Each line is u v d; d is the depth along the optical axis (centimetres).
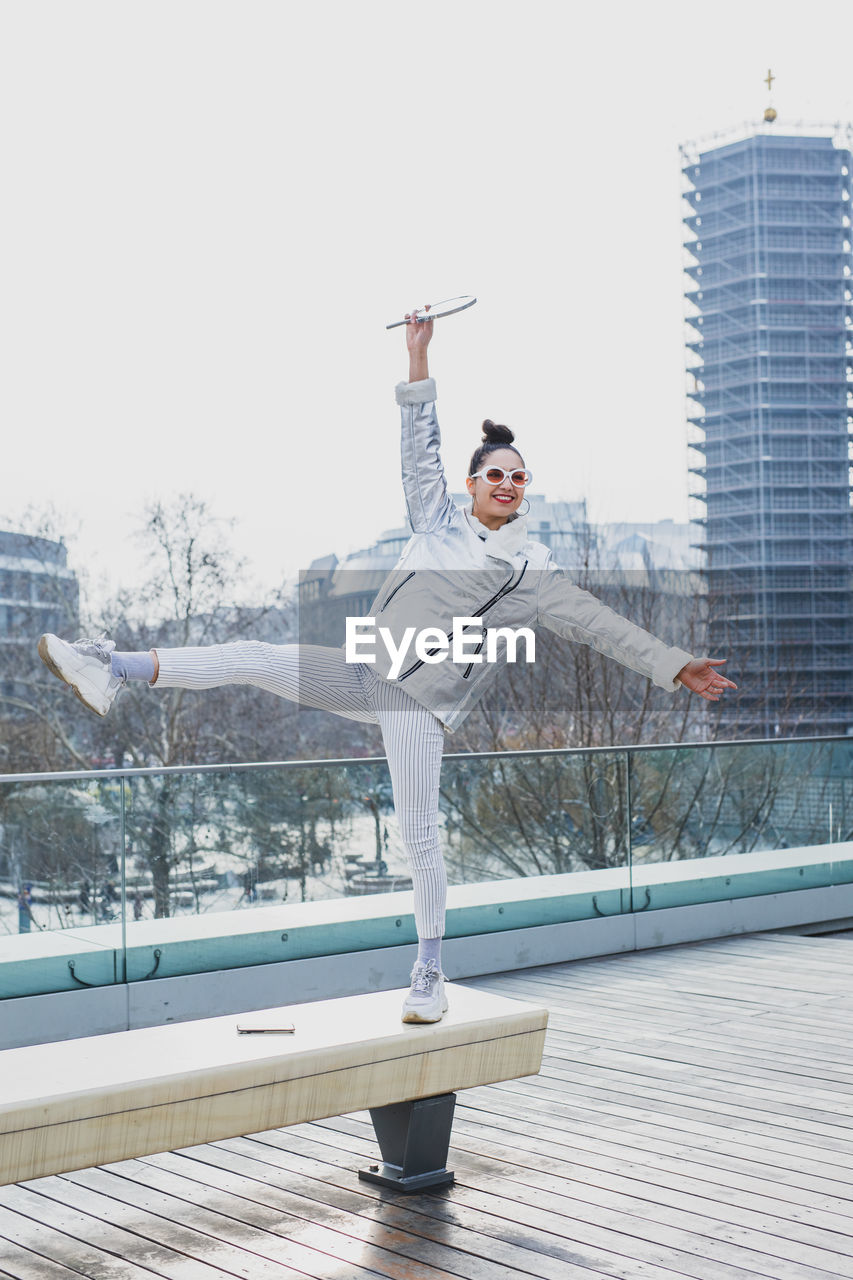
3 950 479
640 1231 297
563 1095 407
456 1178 335
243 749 2316
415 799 305
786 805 734
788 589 8712
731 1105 392
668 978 589
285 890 554
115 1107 257
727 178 9075
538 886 633
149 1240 299
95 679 280
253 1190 331
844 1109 386
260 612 2423
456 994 344
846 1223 299
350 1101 292
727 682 298
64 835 496
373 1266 280
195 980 522
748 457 8850
